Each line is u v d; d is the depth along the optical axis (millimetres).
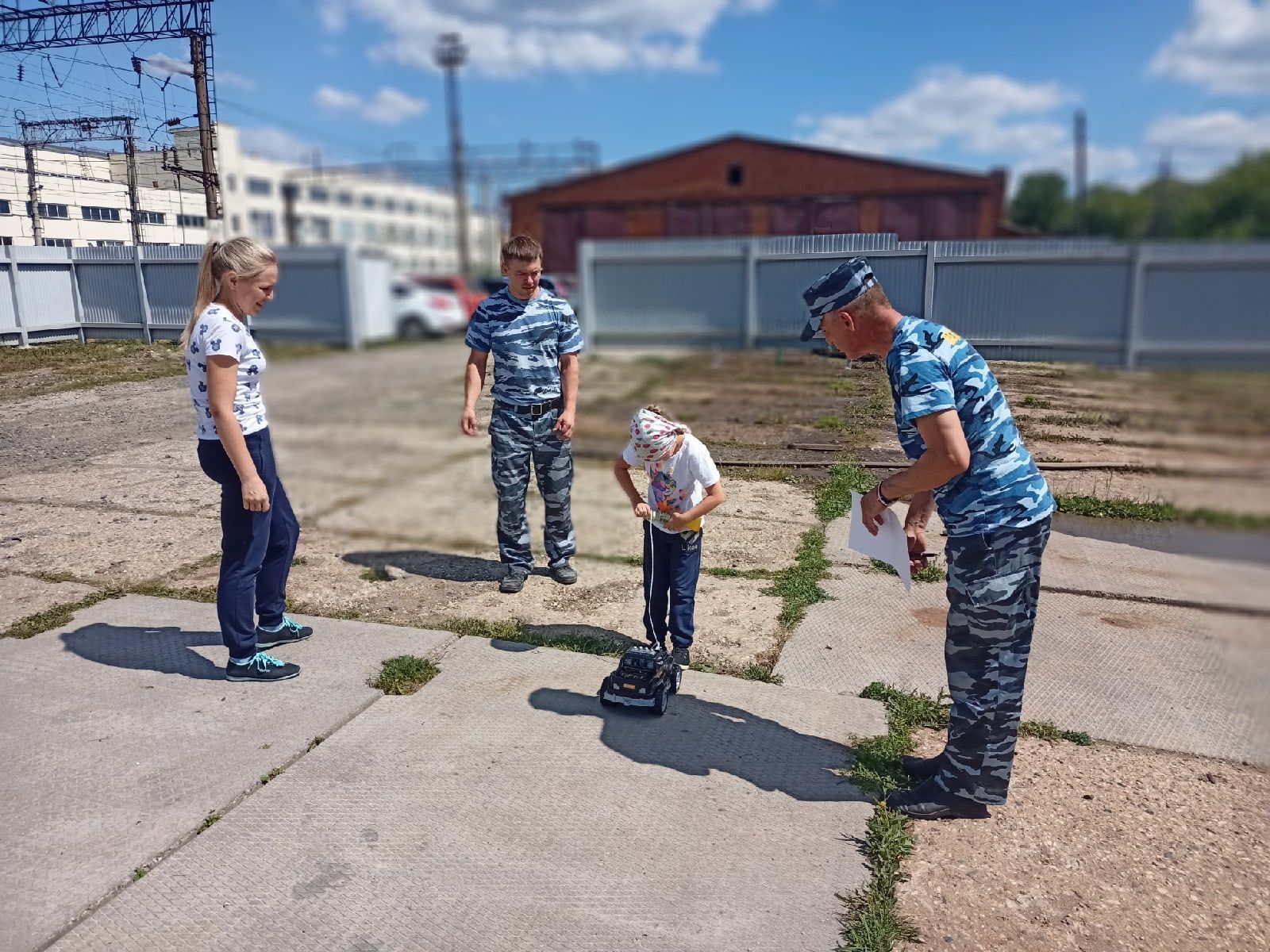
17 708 2887
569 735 2775
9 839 2234
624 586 4180
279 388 12047
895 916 2008
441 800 2424
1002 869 2182
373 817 2346
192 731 2766
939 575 4047
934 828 2348
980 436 2152
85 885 2076
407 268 66312
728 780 2547
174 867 2141
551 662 3314
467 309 20719
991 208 25031
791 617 3668
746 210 29344
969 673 2289
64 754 2617
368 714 2895
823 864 2188
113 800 2398
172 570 4105
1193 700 2951
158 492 4250
